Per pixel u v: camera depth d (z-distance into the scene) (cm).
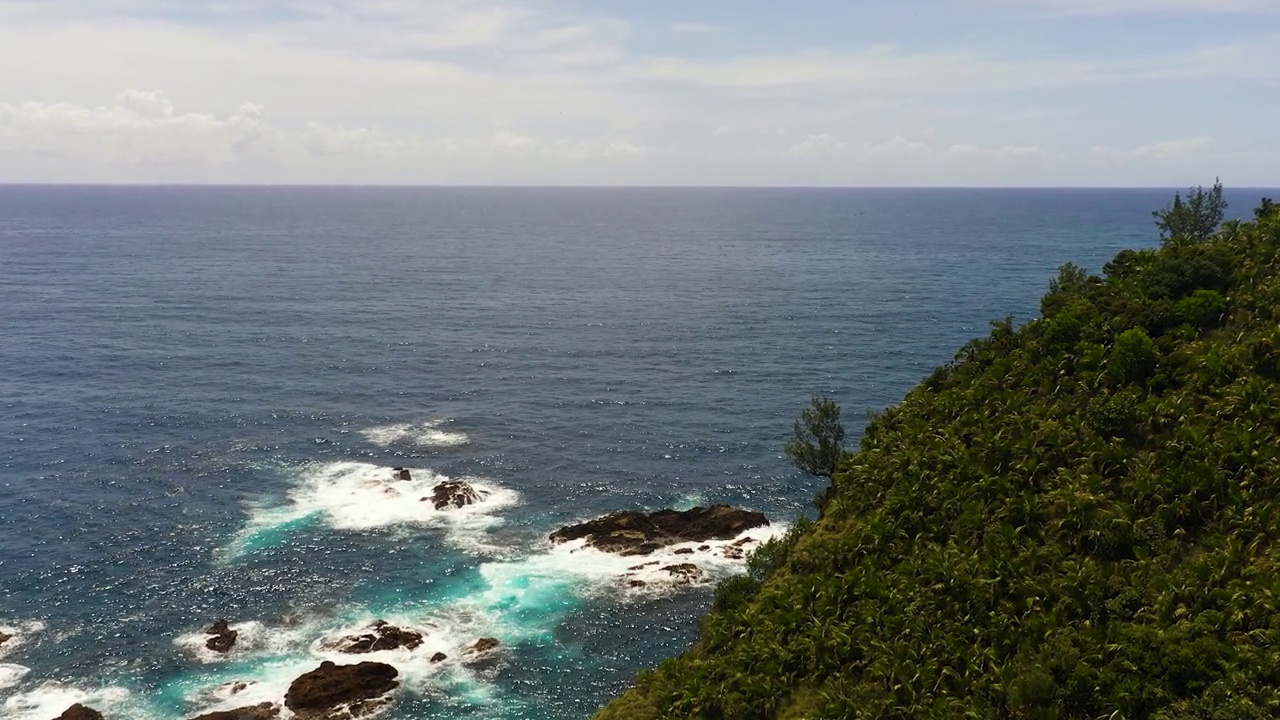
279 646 6469
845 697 4447
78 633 6569
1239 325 6059
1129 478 5156
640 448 10500
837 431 7794
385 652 6400
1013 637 4488
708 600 7150
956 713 4184
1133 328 6222
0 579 7244
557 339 16150
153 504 8688
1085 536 4928
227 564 7575
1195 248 7175
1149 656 4066
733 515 8344
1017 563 4869
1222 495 4809
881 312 18450
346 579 7394
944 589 4872
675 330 16975
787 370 13875
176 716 5703
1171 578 4491
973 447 5909
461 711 5866
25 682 6009
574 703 5984
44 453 9894
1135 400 5634
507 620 6869
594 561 7725
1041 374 6344
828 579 5359
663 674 5231
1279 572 4294
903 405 7106
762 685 4684
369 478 9438
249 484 9225
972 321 17375
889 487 5931
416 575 7488
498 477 9594
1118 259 8306
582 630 6769
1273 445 4947
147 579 7312
